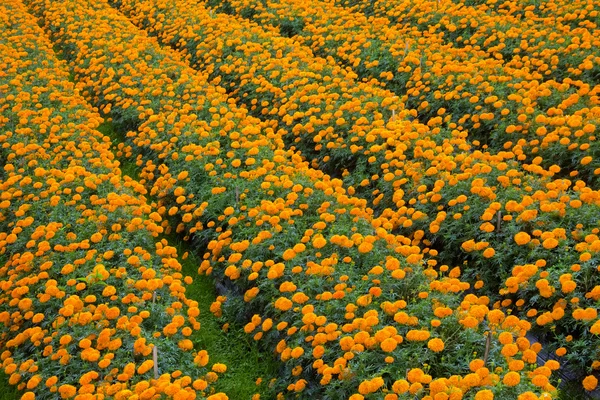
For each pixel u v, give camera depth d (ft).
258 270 19.98
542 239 19.85
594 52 29.60
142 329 18.74
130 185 23.77
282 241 20.59
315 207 22.21
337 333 17.72
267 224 21.35
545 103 25.99
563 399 17.79
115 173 24.85
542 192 20.86
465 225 21.17
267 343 19.24
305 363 18.11
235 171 24.20
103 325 18.58
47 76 33.19
